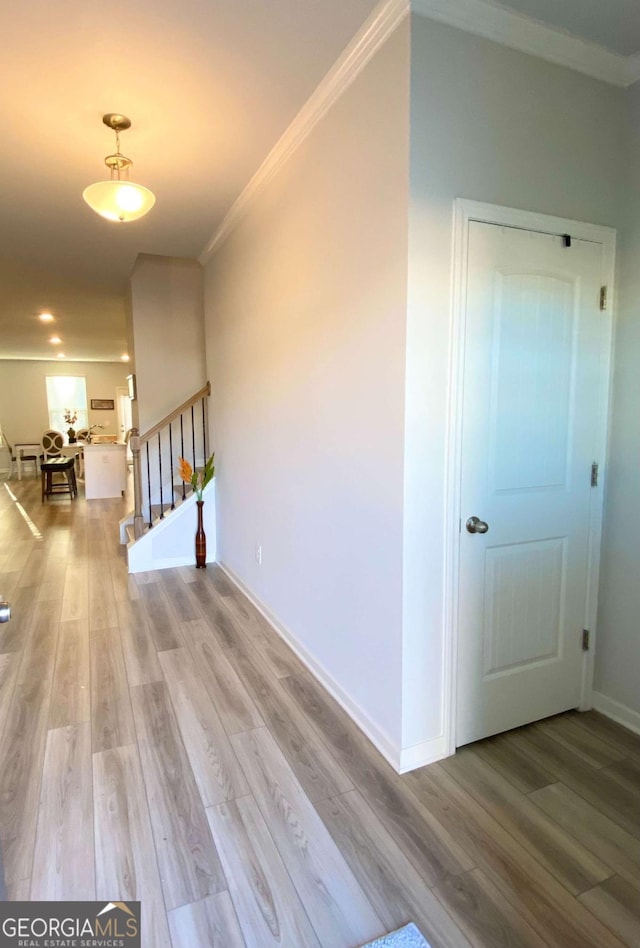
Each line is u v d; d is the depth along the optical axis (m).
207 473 4.37
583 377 2.10
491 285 1.84
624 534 2.17
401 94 1.66
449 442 1.83
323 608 2.46
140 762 1.93
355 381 2.04
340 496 2.22
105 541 5.42
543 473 2.06
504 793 1.78
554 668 2.21
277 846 1.55
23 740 2.06
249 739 2.07
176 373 5.04
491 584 2.00
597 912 1.36
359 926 1.32
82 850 1.54
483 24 1.71
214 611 3.43
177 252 4.17
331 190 2.15
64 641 2.98
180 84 2.04
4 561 4.66
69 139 2.42
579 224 2.00
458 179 1.74
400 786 1.81
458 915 1.34
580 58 1.90
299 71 1.97
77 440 11.09
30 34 1.75
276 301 2.81
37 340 8.82
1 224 3.45
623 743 2.07
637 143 2.02
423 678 1.90
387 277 1.79
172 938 1.29
